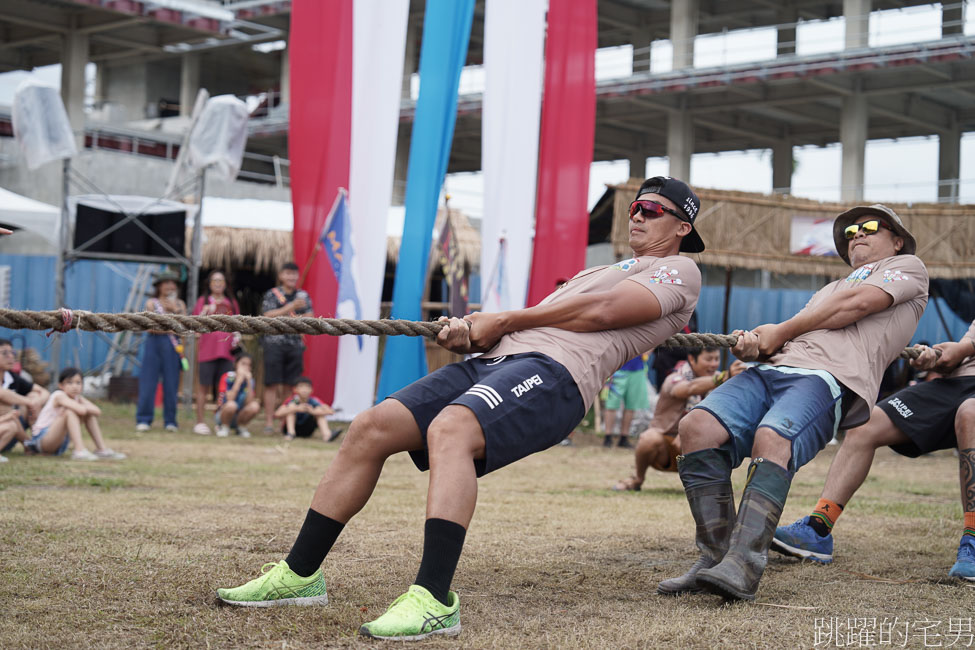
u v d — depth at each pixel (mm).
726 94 30000
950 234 14422
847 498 4754
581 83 12398
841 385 4004
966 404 4590
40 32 25500
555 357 3449
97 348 17438
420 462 3514
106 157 21594
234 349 11742
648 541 5109
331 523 3449
